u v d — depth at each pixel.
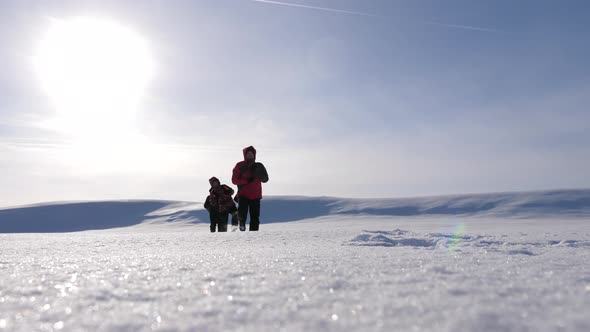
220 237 3.84
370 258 1.88
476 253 2.21
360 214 31.19
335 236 3.77
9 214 36.72
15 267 1.68
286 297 1.03
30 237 4.45
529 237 3.55
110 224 33.31
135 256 2.13
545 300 0.95
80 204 38.91
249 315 0.85
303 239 3.55
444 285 1.17
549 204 29.88
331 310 0.89
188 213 33.50
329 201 36.62
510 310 0.85
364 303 0.95
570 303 0.91
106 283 1.26
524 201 31.19
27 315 0.87
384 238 3.42
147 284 1.24
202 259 1.90
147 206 38.00
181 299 1.02
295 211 33.69
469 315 0.81
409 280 1.26
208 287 1.18
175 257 2.02
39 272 1.51
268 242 3.32
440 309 0.87
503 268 1.52
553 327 0.72
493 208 29.98
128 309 0.92
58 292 1.13
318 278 1.32
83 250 2.72
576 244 2.99
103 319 0.83
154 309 0.92
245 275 1.40
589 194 32.06
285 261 1.78
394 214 30.53
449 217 28.14
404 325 0.76
